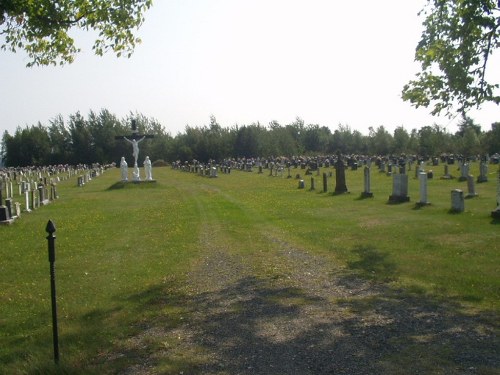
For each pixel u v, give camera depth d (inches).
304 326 280.4
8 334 297.1
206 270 439.2
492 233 538.6
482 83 412.2
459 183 1196.5
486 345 243.6
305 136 3941.9
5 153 3939.5
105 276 430.0
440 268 406.3
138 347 261.4
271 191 1274.6
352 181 1455.5
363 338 258.2
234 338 266.8
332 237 575.8
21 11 422.6
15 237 656.4
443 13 433.1
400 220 670.5
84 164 3838.6
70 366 239.3
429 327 272.2
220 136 3826.3
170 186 1620.3
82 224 768.9
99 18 467.5
